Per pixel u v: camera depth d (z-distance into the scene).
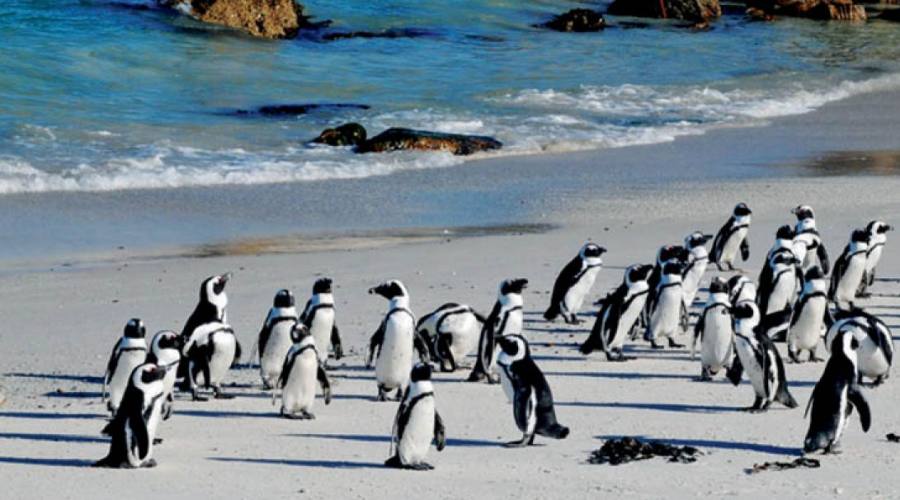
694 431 14.16
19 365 18.05
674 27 72.12
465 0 72.44
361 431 14.43
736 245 23.91
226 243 26.44
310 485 12.05
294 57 54.47
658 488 11.77
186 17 57.03
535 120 43.22
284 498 11.60
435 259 24.73
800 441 13.68
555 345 18.77
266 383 16.50
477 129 41.41
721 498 11.41
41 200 30.16
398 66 54.47
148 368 12.81
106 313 20.94
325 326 16.67
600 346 17.88
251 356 17.08
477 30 65.75
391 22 65.12
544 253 25.28
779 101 48.75
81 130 38.84
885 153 38.06
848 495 11.51
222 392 16.36
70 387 16.98
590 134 40.56
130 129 39.66
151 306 21.39
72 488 11.94
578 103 47.03
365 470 12.62
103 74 47.56
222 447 13.66
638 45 64.00
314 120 42.81
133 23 55.03
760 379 14.98
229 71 50.50
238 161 35.50
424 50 58.88
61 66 47.34
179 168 33.88
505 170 35.03
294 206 30.30
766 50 64.19
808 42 67.88
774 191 31.73
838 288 20.88
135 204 30.14
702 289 22.50
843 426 13.02
